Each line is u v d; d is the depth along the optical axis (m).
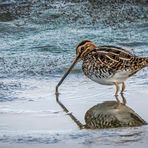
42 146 11.51
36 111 13.78
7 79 16.02
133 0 21.61
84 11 20.98
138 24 20.36
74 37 19.17
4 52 18.09
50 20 20.39
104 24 20.31
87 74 15.86
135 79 16.17
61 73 16.59
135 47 18.55
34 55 17.89
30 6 21.12
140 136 12.05
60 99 14.64
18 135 12.12
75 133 12.24
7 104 14.22
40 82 15.86
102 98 14.82
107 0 21.50
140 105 14.30
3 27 19.84
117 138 11.93
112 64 15.41
